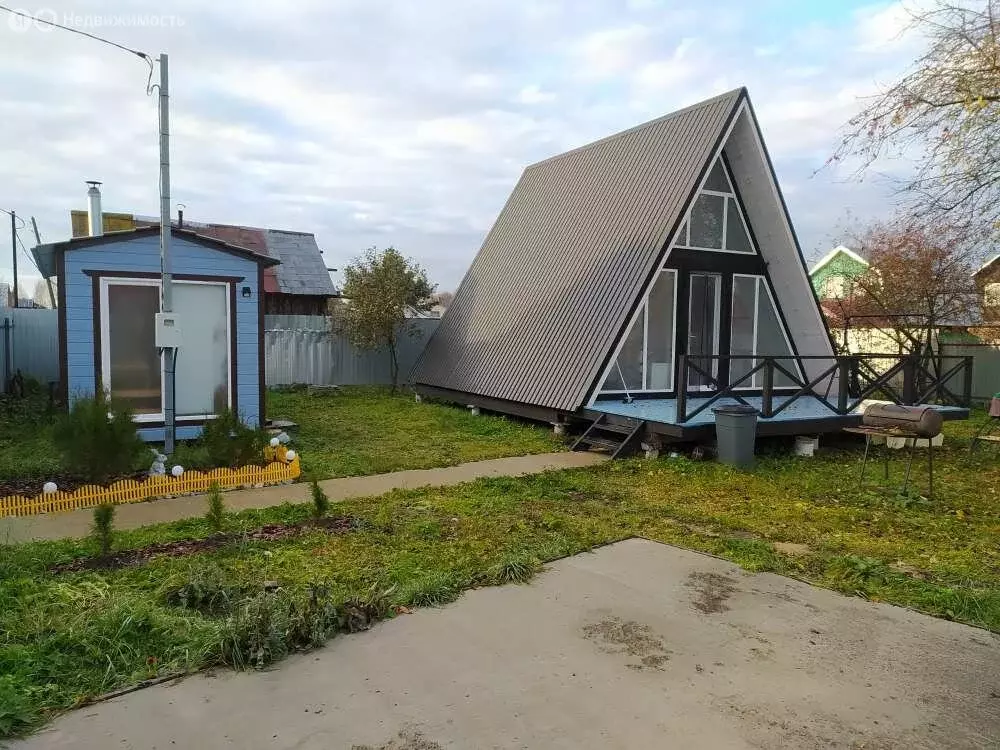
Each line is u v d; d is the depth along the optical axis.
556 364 11.98
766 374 10.34
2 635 3.76
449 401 15.57
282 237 25.02
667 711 3.21
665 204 11.78
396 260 17.95
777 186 12.49
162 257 8.39
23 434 10.30
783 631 4.14
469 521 6.43
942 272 12.97
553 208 15.38
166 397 8.53
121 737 2.94
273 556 5.30
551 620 4.24
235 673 3.53
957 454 10.92
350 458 9.43
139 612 3.96
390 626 4.12
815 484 8.41
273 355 18.27
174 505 7.00
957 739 3.03
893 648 3.94
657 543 5.91
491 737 2.97
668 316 12.51
